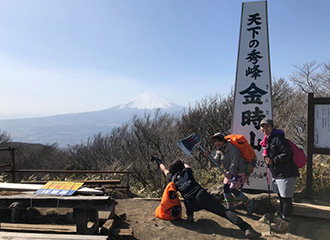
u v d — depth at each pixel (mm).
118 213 4430
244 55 5199
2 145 22656
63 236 2951
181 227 3916
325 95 13625
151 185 9703
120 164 11438
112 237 3455
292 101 13672
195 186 4012
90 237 2926
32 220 3826
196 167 10375
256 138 5043
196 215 4414
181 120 13773
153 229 3822
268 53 5039
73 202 3131
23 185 4340
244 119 5148
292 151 3633
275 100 14102
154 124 13109
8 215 4000
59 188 3635
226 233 3729
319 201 4410
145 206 4867
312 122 4500
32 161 21250
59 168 19094
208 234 3688
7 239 2863
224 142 4168
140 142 12562
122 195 5684
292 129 11406
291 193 3641
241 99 5191
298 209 4094
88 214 3377
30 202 3199
